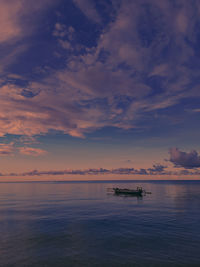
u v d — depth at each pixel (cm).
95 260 1529
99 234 2188
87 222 2750
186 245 1831
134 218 3009
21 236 2117
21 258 1567
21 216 3186
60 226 2531
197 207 4156
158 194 7819
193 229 2367
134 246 1819
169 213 3434
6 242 1928
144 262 1487
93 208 4047
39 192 9300
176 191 9788
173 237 2066
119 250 1727
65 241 1961
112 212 3556
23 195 7512
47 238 2047
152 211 3650
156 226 2516
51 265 1445
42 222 2753
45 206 4350
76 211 3669
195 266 1417
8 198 6281
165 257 1571
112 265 1441
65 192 9231
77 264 1462
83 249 1752
